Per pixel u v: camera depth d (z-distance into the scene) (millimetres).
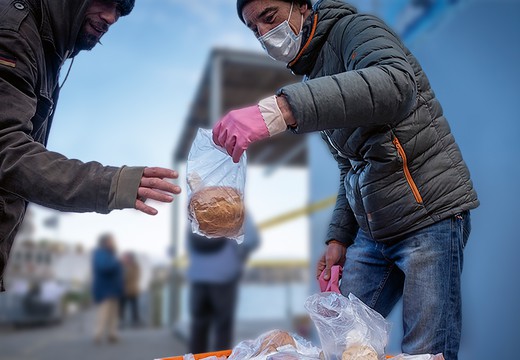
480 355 2438
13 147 1035
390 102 997
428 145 1174
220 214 1089
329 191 4191
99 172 1030
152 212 1022
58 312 8352
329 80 993
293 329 5773
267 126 989
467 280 2578
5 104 1069
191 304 3660
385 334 1042
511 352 2236
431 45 2852
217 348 3602
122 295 6918
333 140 1282
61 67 1345
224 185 1135
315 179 4562
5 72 1090
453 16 2645
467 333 2549
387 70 1009
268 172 7246
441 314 1146
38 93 1216
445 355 1146
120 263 6828
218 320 3607
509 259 2248
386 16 3244
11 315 7918
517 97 2201
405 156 1156
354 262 1434
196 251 3633
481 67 2439
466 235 1279
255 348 1133
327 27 1227
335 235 1537
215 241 3611
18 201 1254
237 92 5602
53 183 1013
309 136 4766
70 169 1027
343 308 1036
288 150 6809
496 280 2342
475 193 1237
